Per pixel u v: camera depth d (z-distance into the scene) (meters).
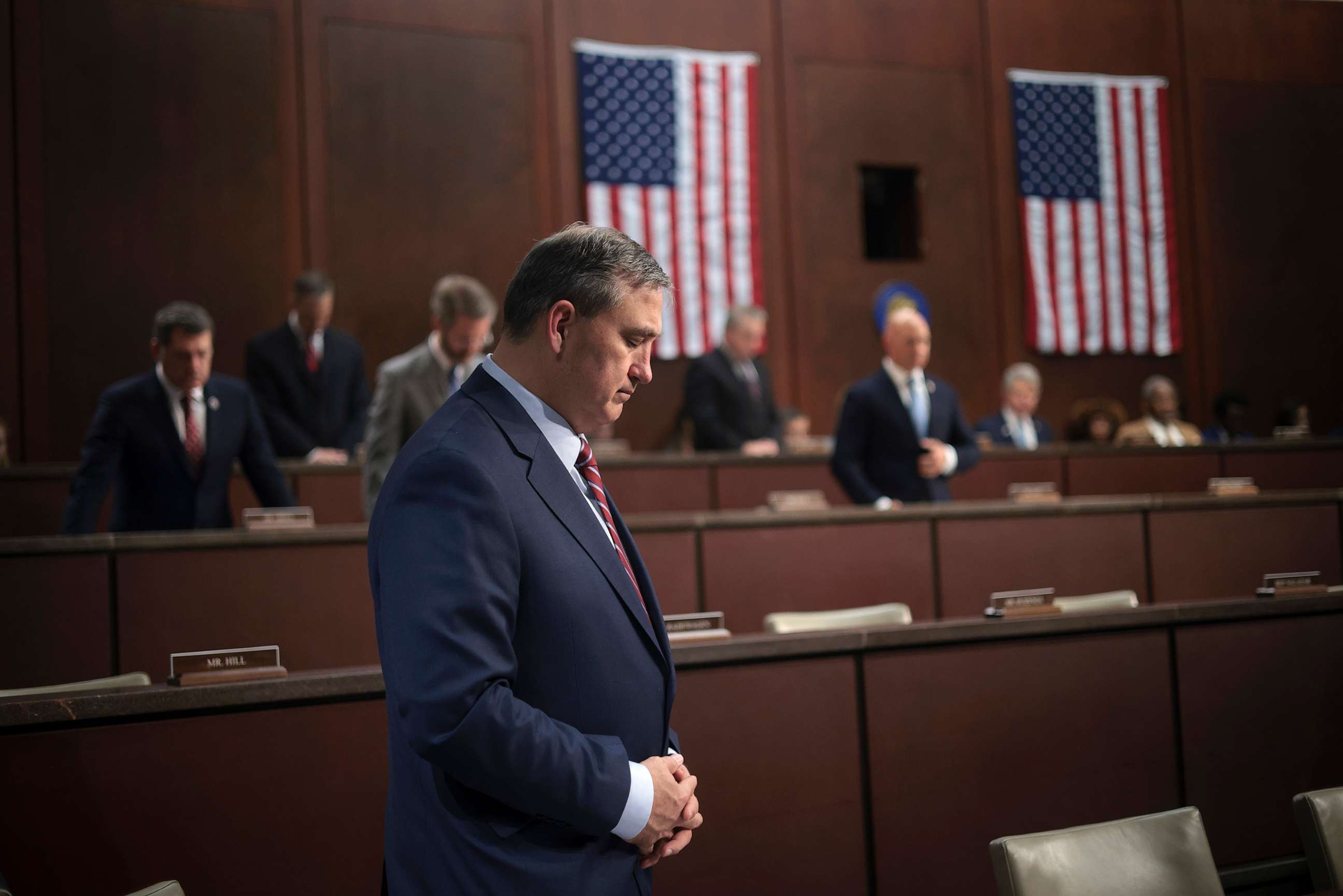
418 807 1.50
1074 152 9.79
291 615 3.55
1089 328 9.70
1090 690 2.66
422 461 1.47
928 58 9.56
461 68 8.41
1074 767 2.62
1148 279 9.88
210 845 2.01
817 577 4.27
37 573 3.31
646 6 8.88
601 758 1.44
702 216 8.86
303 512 3.92
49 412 7.32
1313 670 2.85
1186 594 4.65
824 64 9.30
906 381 4.87
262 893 2.04
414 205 8.23
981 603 4.44
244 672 2.13
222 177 7.79
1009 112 9.71
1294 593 2.95
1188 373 10.02
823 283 9.16
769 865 2.37
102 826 1.94
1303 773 2.81
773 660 2.43
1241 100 10.27
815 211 9.19
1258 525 4.75
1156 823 1.79
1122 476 6.79
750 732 2.39
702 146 8.90
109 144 7.55
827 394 9.12
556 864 1.47
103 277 7.49
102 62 7.56
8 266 7.29
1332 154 10.42
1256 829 2.75
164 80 7.70
